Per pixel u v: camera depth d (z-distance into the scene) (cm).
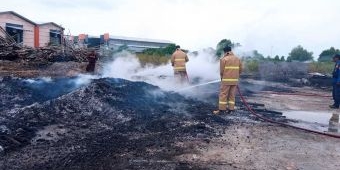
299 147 630
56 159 530
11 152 555
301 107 1131
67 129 703
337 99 1127
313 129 786
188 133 693
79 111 821
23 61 1681
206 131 715
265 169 510
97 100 867
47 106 816
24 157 536
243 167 515
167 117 829
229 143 638
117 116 810
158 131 711
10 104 859
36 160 524
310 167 525
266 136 699
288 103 1214
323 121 893
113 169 491
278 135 712
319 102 1270
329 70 2528
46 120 750
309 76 2208
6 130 655
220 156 563
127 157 544
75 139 639
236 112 947
